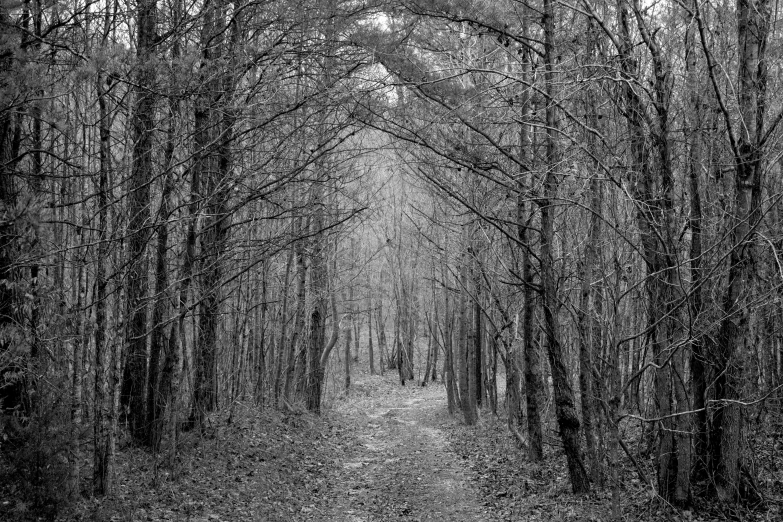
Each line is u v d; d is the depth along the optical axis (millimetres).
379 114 10289
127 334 11812
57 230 10906
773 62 8930
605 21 10461
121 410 12250
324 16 10266
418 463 15086
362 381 41844
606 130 10586
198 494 10180
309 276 21781
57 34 9375
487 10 9688
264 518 9703
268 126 11914
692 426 8930
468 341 21953
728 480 8445
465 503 11078
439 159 12961
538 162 11797
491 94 10453
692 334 7574
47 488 6930
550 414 17719
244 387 20281
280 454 14148
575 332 15555
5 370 7926
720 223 8836
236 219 16297
